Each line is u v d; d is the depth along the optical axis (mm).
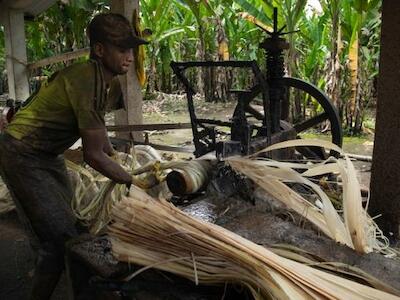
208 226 1513
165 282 1558
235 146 2229
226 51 10203
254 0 7844
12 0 5758
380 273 1513
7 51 6195
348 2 6746
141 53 4234
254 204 1992
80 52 5094
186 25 11055
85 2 7949
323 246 1654
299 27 8398
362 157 5359
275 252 1574
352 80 6926
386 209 2621
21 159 2068
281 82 3062
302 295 1312
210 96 10953
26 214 2164
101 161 1886
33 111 2047
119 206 1592
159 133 7254
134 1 4074
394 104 2473
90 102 1845
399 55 2365
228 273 1456
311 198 2260
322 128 7398
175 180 1872
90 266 1665
